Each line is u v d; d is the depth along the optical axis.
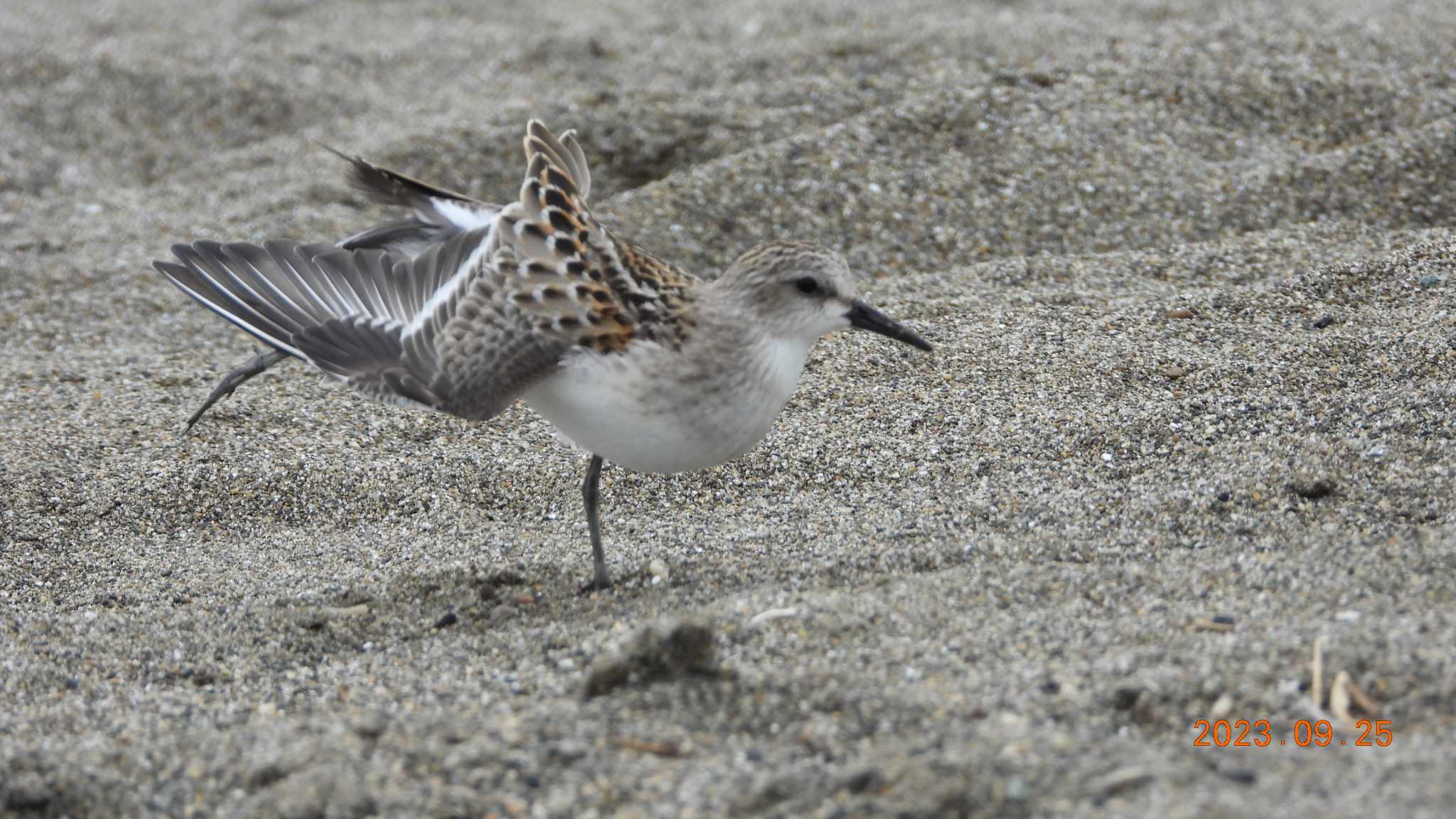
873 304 13.22
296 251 9.41
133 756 7.51
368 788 6.91
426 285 9.10
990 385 11.70
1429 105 15.62
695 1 22.55
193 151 18.38
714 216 15.13
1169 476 10.15
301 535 10.79
